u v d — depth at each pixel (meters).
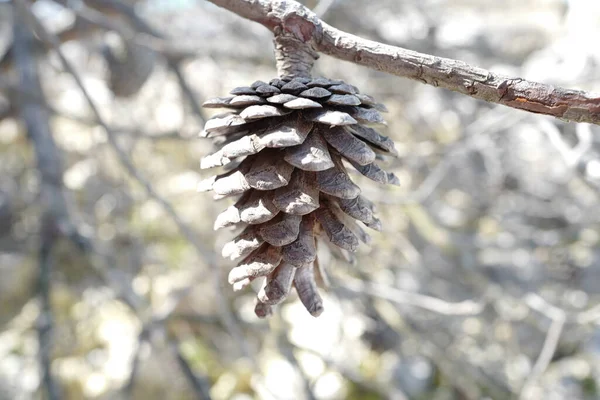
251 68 1.27
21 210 1.21
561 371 1.05
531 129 1.32
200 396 0.86
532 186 1.30
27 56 1.03
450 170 1.30
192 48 0.85
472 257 1.18
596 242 1.16
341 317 1.07
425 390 1.00
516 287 1.12
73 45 1.43
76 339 1.01
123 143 1.21
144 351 0.88
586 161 0.62
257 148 0.41
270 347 0.98
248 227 0.42
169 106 1.38
